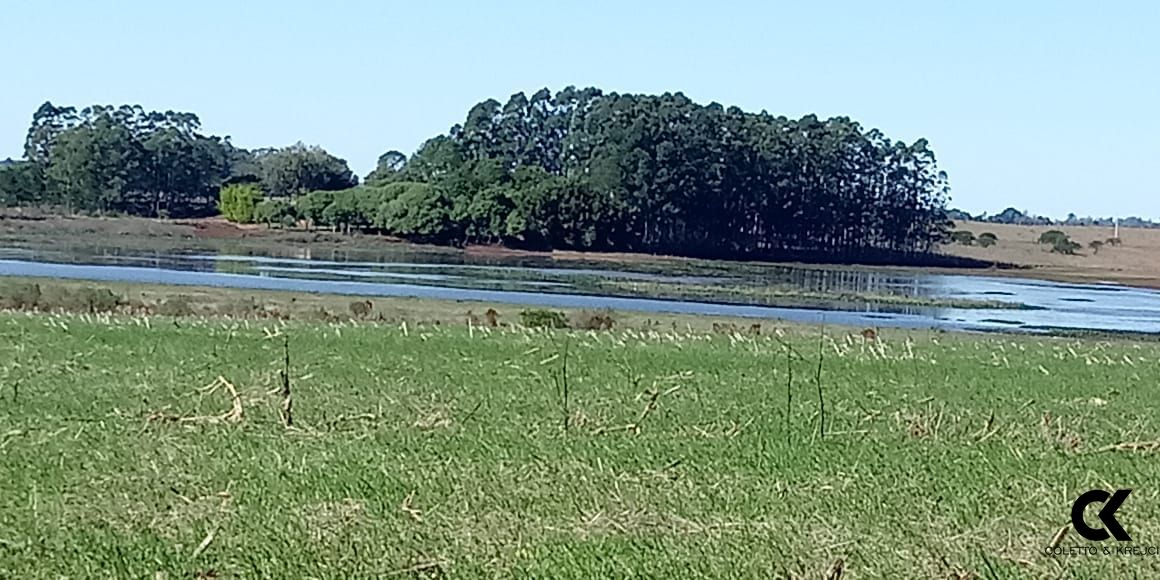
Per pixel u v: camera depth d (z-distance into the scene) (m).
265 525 11.45
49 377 20.64
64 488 12.70
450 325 34.97
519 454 15.01
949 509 12.89
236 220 127.31
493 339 28.66
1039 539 11.77
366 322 35.25
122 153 133.62
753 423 17.95
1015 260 138.00
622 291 71.62
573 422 17.61
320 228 122.94
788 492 13.46
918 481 14.16
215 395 19.05
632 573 10.35
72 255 85.06
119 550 10.58
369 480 13.33
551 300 60.66
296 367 22.73
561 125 145.00
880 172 133.88
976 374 25.14
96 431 15.79
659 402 19.83
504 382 21.69
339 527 11.47
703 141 123.25
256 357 24.02
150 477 13.27
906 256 133.75
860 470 14.69
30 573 9.99
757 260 123.81
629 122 121.88
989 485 14.03
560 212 117.38
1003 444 16.75
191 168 138.88
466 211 117.44
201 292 54.53
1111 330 60.34
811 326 48.41
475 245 117.44
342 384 20.78
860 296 78.12
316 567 10.30
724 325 43.50
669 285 79.62
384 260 96.50
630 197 120.25
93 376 20.89
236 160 154.38
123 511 11.87
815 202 130.00
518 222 116.00
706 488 13.52
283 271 76.56
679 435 16.73
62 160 132.50
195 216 133.00
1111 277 127.00
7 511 11.77
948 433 17.69
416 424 17.03
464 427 16.91
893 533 11.88
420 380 21.62
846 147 131.38
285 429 16.31
